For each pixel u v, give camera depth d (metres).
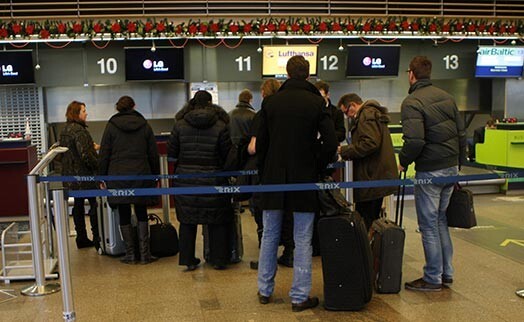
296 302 3.75
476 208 7.45
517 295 3.96
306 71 3.80
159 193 3.72
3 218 6.54
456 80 10.67
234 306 3.88
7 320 3.71
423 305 3.79
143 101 9.72
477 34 9.41
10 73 8.70
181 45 9.19
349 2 9.51
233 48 9.36
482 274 4.48
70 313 3.32
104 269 4.96
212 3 9.20
